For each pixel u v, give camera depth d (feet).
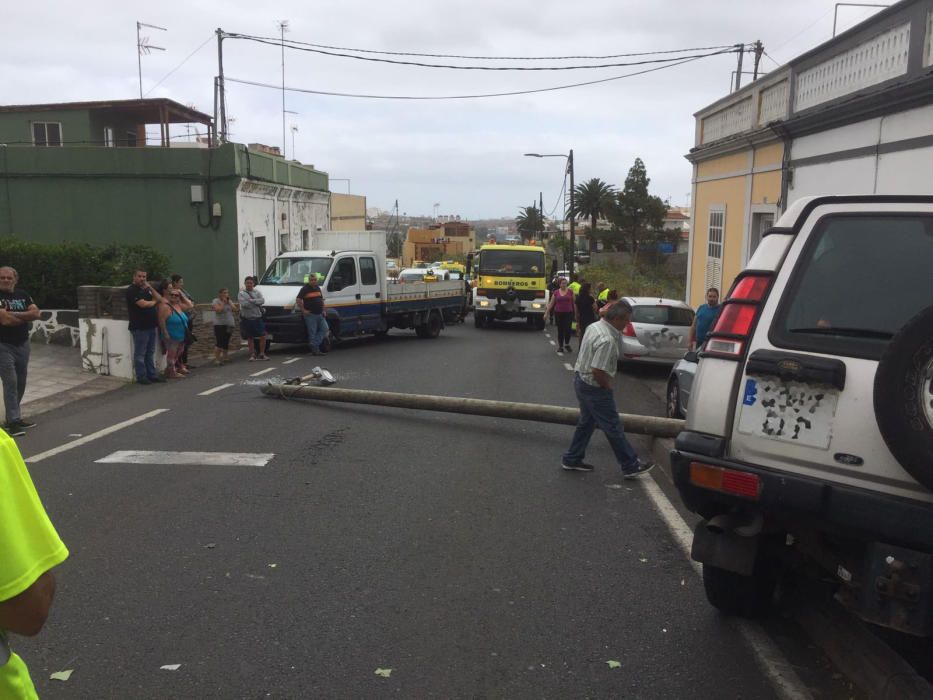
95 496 21.31
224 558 16.93
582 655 12.87
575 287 78.07
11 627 5.66
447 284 74.13
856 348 10.78
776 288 11.81
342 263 59.36
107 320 42.24
